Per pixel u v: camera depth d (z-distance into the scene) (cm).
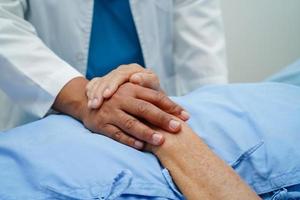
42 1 118
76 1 118
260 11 166
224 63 133
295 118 88
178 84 138
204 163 81
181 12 132
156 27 126
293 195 82
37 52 102
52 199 75
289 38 173
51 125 87
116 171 77
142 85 89
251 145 84
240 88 95
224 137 86
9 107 117
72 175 77
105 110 87
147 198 77
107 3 121
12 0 114
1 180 77
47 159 78
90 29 120
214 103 91
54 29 120
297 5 167
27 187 76
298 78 108
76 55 122
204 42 131
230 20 167
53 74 99
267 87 95
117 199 76
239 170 83
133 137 85
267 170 83
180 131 85
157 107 86
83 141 81
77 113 92
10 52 101
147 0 122
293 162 83
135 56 125
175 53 137
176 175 81
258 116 88
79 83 96
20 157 80
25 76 100
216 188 79
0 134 86
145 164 81
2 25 103
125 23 123
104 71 123
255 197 78
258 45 173
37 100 100
